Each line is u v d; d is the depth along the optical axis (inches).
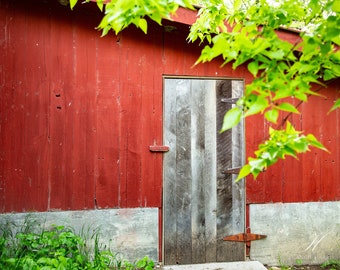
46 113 163.6
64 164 164.6
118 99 171.0
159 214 173.6
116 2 70.7
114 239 167.8
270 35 71.8
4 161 158.6
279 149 70.2
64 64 166.2
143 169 172.1
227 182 179.0
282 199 184.9
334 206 190.2
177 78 177.0
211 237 177.2
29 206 160.4
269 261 182.4
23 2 163.8
